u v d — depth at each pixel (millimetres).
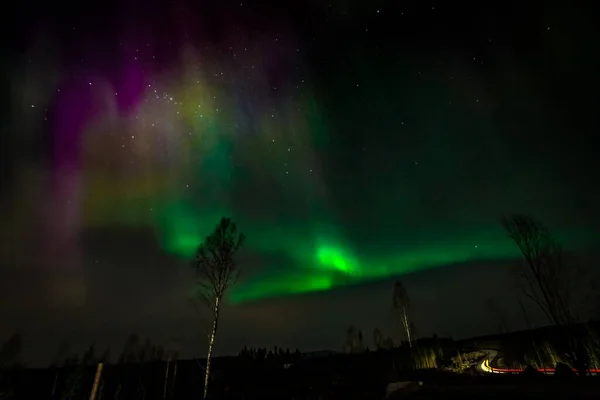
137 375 42250
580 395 9195
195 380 39594
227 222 28266
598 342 17797
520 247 21734
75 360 45281
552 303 20156
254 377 30484
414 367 32156
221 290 25797
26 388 38250
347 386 19578
